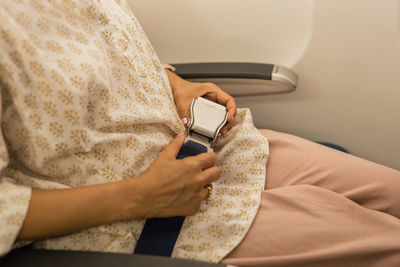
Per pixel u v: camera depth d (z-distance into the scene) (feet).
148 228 1.75
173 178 1.63
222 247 1.72
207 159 1.76
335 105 2.81
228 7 2.69
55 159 1.56
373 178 1.97
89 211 1.46
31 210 1.37
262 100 2.89
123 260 1.37
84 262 1.37
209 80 2.64
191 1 2.70
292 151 2.16
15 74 1.41
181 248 1.73
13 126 1.46
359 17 2.52
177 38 2.85
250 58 2.83
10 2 1.43
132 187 1.57
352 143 2.91
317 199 1.84
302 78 2.77
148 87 1.90
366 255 1.65
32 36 1.47
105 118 1.66
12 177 1.56
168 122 1.93
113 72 1.75
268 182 2.11
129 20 1.96
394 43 2.52
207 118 2.01
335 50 2.64
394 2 2.42
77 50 1.58
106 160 1.69
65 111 1.50
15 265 1.36
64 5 1.60
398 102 2.66
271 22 2.68
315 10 2.57
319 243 1.70
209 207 1.87
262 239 1.74
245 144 2.08
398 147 2.81
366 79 2.67
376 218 1.74
